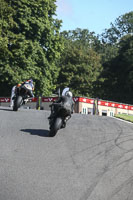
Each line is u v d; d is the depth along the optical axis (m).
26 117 13.10
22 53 35.97
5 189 5.36
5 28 35.62
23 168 6.42
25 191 5.34
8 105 34.69
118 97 65.94
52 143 8.67
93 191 5.51
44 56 39.75
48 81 41.12
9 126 10.64
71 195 5.29
